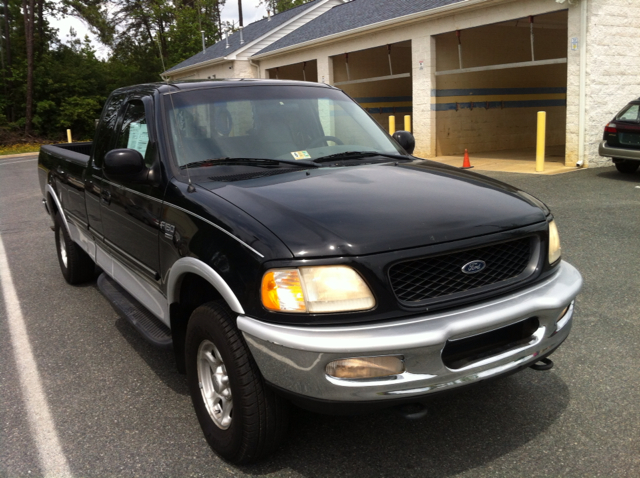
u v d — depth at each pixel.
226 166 3.32
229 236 2.61
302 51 20.77
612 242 6.48
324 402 2.38
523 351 2.63
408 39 16.38
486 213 2.71
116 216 3.90
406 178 3.16
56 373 3.92
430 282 2.49
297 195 2.83
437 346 2.36
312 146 3.68
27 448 3.03
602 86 12.20
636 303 4.67
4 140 36.69
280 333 2.36
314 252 2.39
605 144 11.13
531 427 3.04
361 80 18.39
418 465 2.76
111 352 4.25
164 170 3.29
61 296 5.60
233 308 2.54
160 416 3.31
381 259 2.39
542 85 19.34
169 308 3.19
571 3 12.00
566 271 2.97
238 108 3.71
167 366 4.00
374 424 3.14
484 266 2.59
